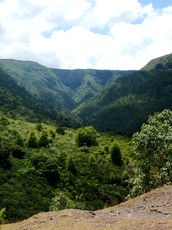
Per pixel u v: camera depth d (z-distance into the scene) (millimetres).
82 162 122750
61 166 116438
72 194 101500
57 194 97812
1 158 109000
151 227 18969
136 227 19188
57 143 144500
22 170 107125
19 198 88500
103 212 26594
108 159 126000
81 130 152625
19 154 118188
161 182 43219
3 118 171000
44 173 105438
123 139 163125
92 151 136000
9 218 77812
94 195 101938
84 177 112000
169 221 19922
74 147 141500
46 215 25328
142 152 44656
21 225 24672
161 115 45812
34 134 148625
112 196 102250
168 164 42562
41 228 22266
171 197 28344
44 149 133750
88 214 24859
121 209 27844
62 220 23281
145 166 44219
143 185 43781
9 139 138750
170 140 43594
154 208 26281
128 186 98812
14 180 99125
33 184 99625
